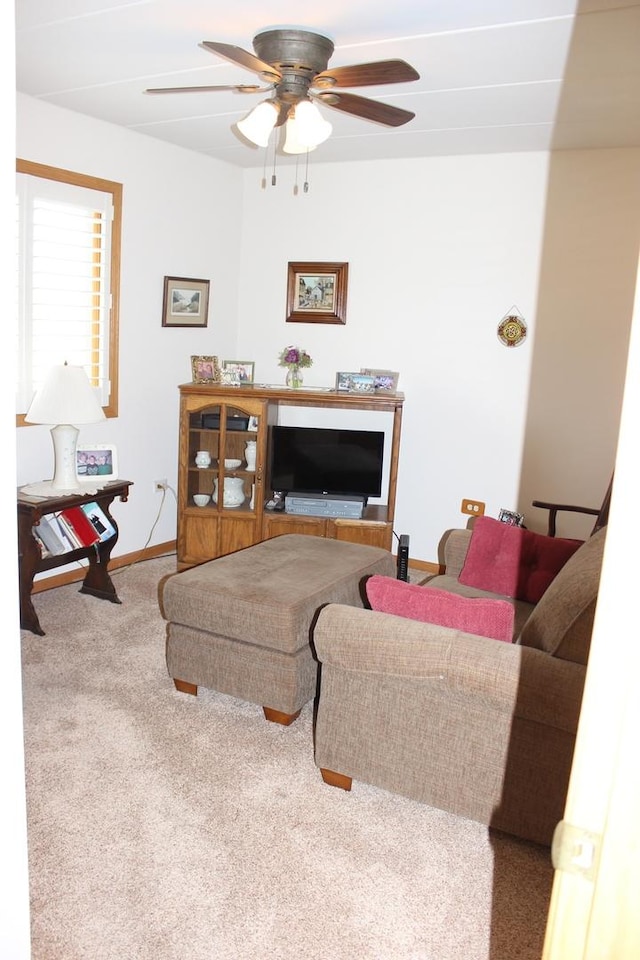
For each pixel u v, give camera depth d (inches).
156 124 164.9
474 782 88.0
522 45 107.3
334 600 119.7
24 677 126.0
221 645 115.0
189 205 190.2
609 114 137.3
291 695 110.7
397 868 85.4
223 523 185.2
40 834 87.7
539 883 84.0
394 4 96.0
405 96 133.2
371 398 176.2
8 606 41.6
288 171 199.5
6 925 44.6
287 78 98.7
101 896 78.7
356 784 101.3
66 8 103.4
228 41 114.6
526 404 178.1
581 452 173.6
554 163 167.6
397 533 197.5
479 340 181.2
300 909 78.5
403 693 90.2
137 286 179.2
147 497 191.8
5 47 36.7
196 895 79.7
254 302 210.1
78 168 159.3
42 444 159.2
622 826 29.3
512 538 132.3
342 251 195.5
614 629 28.5
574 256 168.6
